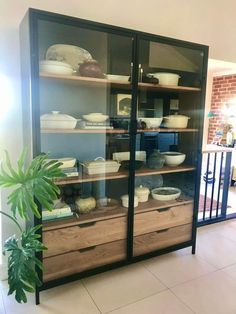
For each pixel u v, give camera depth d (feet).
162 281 6.50
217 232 9.17
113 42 6.22
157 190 7.68
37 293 5.66
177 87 7.05
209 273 6.84
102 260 6.41
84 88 6.43
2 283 6.39
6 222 6.38
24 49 5.50
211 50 8.64
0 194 6.21
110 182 6.77
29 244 4.69
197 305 5.73
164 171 7.25
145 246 7.00
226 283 6.46
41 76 5.41
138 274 6.76
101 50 6.27
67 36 5.79
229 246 8.23
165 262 7.30
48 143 5.86
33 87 5.11
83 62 5.96
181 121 7.41
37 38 5.04
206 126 18.81
